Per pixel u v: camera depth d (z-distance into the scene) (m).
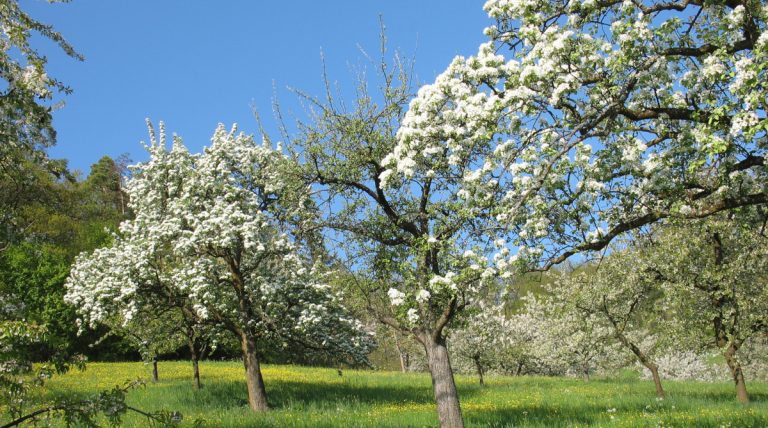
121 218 65.38
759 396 22.64
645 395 24.02
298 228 14.55
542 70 8.56
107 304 19.25
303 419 16.17
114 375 31.48
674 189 9.07
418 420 15.95
